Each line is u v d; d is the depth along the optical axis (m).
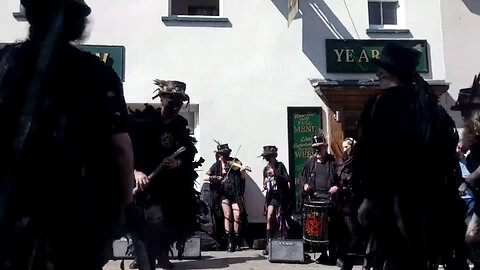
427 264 3.44
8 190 2.11
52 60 2.23
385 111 3.59
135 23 10.07
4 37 9.63
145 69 10.03
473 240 4.06
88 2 9.98
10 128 2.15
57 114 2.16
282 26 10.29
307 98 10.17
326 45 10.30
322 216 7.91
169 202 4.50
